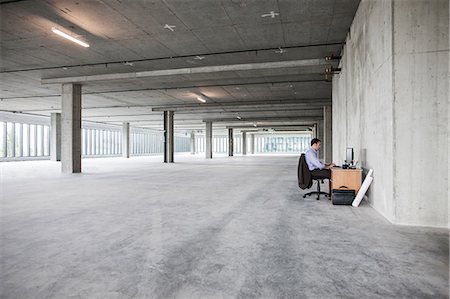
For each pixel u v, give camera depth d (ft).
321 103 74.38
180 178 41.50
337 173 21.97
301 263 10.93
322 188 30.42
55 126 92.94
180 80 49.32
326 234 14.47
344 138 34.06
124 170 57.31
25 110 88.02
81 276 9.95
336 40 32.94
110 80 48.06
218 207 21.06
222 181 37.40
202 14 26.71
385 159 17.66
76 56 38.17
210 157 119.24
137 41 33.09
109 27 29.30
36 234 14.69
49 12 26.02
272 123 132.05
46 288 9.11
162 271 10.30
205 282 9.45
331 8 25.59
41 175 46.62
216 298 8.46
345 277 9.76
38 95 63.87
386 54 17.13
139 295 8.66
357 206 20.98
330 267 10.55
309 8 25.61
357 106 25.82
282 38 32.37
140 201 23.53
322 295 8.60
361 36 23.98
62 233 14.84
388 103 16.85
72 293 8.80
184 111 91.71
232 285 9.23
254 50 36.11
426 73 15.79
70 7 25.21
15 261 11.25
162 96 66.28
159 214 18.92
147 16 26.96
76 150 51.93
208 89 58.90
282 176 43.50
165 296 8.59
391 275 9.89
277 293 8.72
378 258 11.37
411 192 16.06
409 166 16.05
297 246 12.77
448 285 9.19
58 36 31.45
